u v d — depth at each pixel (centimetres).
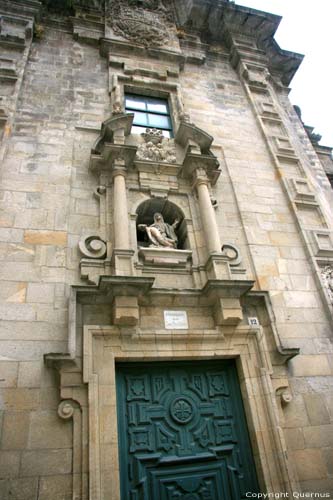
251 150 1223
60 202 904
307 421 747
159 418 707
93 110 1148
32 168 944
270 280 924
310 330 868
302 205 1104
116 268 781
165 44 1442
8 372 657
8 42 1208
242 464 696
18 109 1060
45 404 646
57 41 1319
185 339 771
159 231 938
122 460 650
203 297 816
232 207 1045
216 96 1371
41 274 781
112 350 719
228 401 757
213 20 1597
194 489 657
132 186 980
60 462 605
